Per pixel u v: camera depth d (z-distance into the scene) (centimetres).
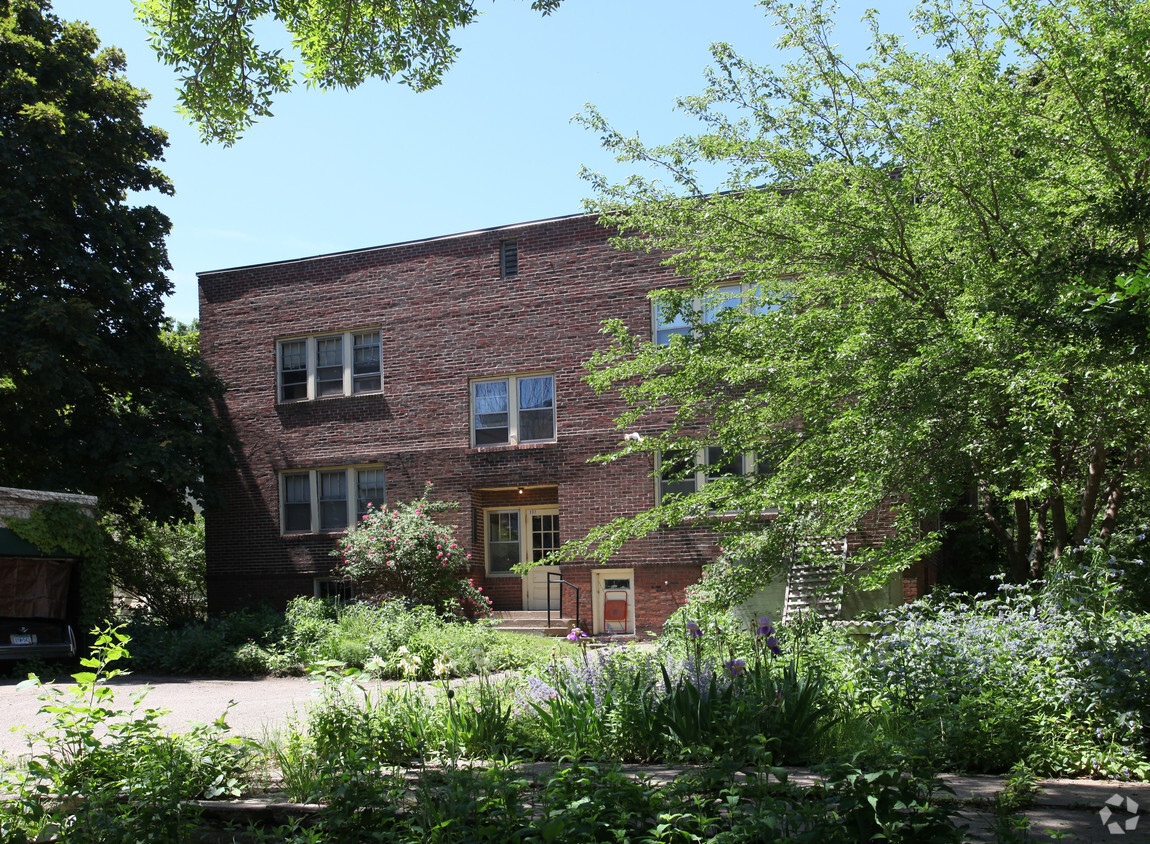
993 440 893
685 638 922
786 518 1065
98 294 2109
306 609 1880
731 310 1229
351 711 691
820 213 1035
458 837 450
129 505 2425
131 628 1720
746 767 602
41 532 1603
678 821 424
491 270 2178
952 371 855
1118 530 1238
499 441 2156
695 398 1225
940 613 920
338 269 2314
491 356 2161
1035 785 545
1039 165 942
